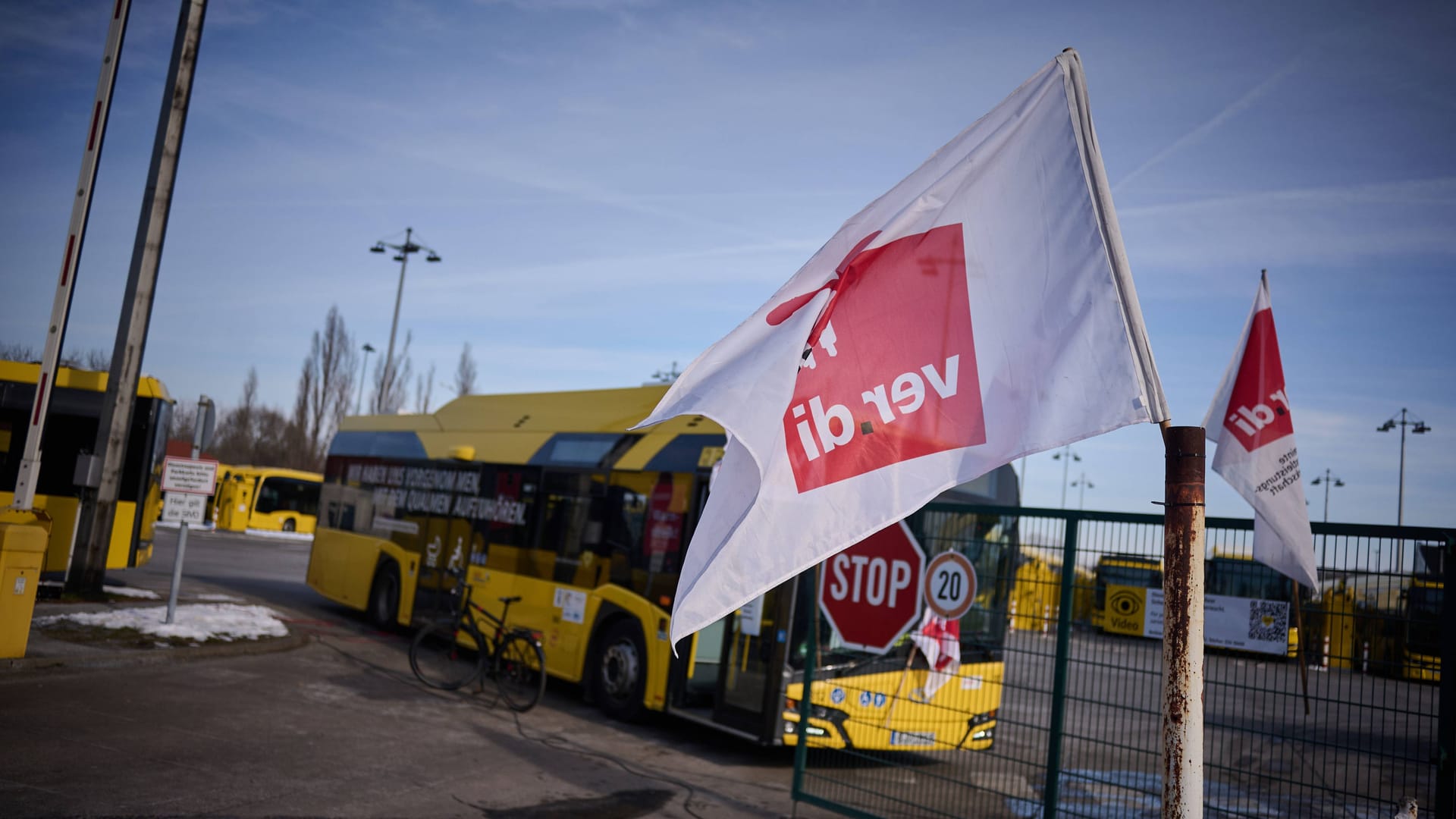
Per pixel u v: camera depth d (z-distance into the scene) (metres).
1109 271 2.81
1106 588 5.79
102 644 10.12
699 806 7.02
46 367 9.81
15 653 8.91
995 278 2.95
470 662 12.68
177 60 13.50
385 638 13.98
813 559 2.76
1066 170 2.93
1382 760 4.76
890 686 6.87
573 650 10.63
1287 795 5.02
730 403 2.87
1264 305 6.04
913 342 2.95
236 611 13.35
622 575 10.29
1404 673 4.73
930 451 2.86
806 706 7.02
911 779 6.64
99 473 12.99
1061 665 5.93
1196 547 2.56
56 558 13.82
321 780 6.58
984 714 6.31
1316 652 5.03
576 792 7.02
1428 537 4.74
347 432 17.19
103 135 10.50
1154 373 2.70
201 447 13.99
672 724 10.15
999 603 6.32
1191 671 2.52
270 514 40.62
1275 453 5.82
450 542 13.30
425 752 7.72
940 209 3.04
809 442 2.84
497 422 13.42
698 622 2.72
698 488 9.64
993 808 6.21
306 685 9.77
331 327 59.59
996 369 2.88
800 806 7.31
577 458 11.48
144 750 6.80
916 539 6.84
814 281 3.06
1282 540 5.25
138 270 13.32
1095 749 5.75
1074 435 2.73
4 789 5.64
